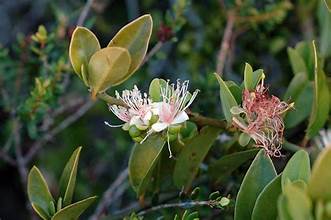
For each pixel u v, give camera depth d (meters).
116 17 0.86
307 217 0.38
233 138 0.54
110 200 0.67
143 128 0.49
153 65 0.76
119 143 0.76
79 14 0.78
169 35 0.65
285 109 0.49
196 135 0.51
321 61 0.58
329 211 0.38
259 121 0.48
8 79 0.67
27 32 0.86
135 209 0.60
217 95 0.66
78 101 0.72
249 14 0.69
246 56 0.74
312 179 0.38
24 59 0.66
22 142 0.72
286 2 0.69
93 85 0.47
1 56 0.66
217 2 0.75
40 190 0.48
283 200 0.39
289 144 0.54
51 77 0.61
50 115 0.68
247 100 0.48
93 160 0.79
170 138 0.49
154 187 0.54
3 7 0.86
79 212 0.47
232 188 0.56
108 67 0.46
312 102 0.56
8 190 0.84
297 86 0.56
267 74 0.75
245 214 0.46
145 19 0.47
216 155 0.58
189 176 0.53
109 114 0.80
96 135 0.84
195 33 0.76
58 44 0.66
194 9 0.77
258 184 0.46
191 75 0.74
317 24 0.74
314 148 0.56
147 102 0.49
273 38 0.75
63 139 0.80
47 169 0.79
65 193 0.48
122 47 0.47
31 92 0.60
